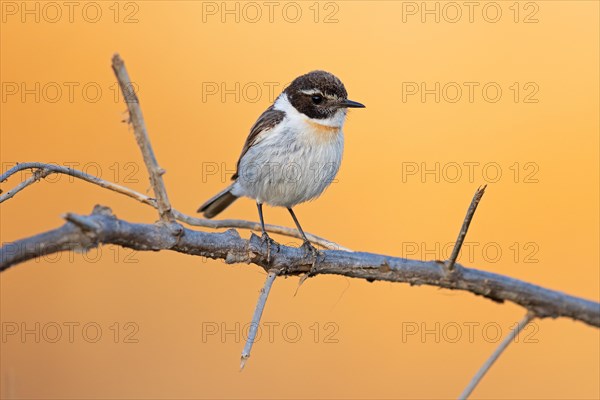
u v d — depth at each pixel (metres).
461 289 7.70
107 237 6.47
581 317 7.36
